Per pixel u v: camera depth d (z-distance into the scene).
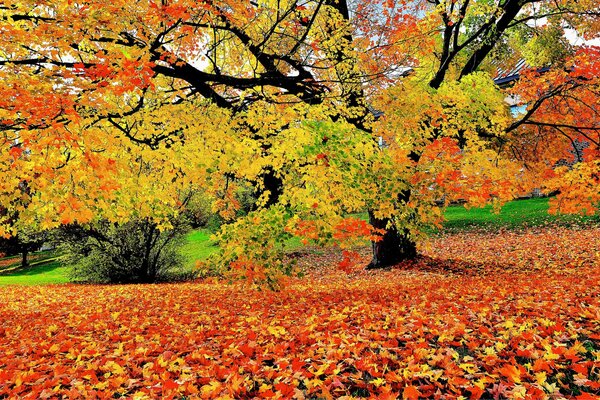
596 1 10.97
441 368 3.32
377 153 7.17
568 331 3.87
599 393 2.71
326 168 6.42
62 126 4.23
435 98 8.59
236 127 7.29
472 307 5.45
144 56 4.80
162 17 5.07
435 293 7.34
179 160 6.18
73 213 5.01
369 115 9.13
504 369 2.95
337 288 10.09
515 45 15.42
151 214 7.02
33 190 5.07
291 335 4.75
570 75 8.45
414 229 7.50
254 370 3.54
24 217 5.04
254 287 7.91
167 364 3.93
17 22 4.78
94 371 3.84
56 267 27.59
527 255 13.35
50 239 17.88
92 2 4.58
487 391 2.81
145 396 3.14
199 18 6.00
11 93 3.99
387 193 6.73
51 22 4.57
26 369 4.20
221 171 6.70
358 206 7.06
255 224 7.48
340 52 8.79
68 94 4.45
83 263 17.62
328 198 6.78
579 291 6.03
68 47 4.82
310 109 7.61
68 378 3.69
